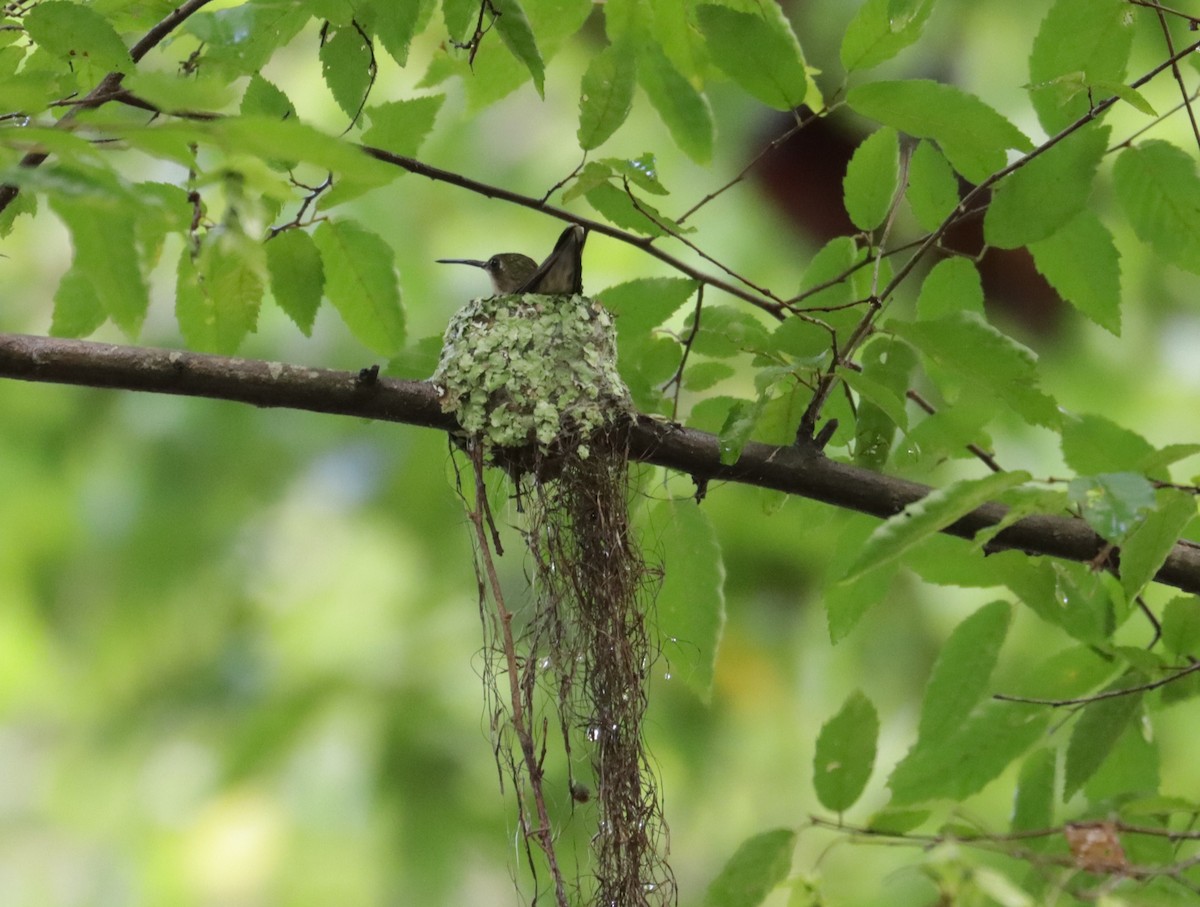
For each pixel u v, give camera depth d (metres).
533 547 5.85
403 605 11.33
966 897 4.15
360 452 11.95
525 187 11.39
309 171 5.82
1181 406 11.07
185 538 11.82
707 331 6.03
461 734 10.69
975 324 5.01
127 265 3.42
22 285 11.92
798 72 5.30
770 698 11.33
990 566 5.76
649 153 5.19
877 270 5.50
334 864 10.41
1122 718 5.48
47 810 11.79
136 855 10.95
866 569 4.28
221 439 11.91
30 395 11.93
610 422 5.96
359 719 10.84
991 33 10.32
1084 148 5.27
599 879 5.30
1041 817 5.60
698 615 5.97
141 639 11.94
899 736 11.04
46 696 12.08
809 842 10.68
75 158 3.10
